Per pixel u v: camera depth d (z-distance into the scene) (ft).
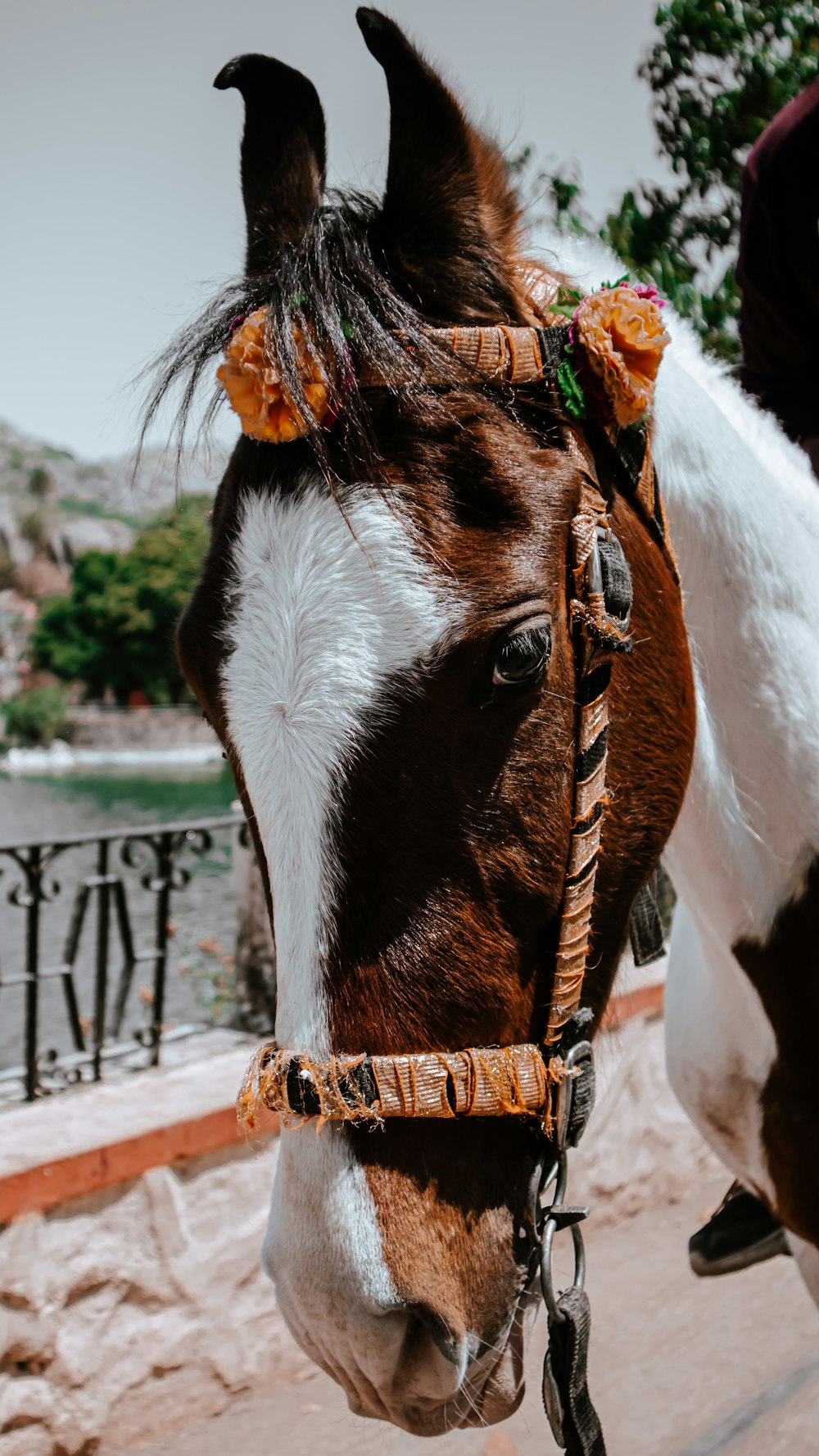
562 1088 3.82
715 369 5.56
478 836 3.59
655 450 4.73
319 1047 3.51
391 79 3.88
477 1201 3.69
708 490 4.86
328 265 3.69
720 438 4.98
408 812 3.50
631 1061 12.29
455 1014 3.59
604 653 3.88
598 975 4.21
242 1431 9.00
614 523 4.13
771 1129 5.58
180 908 19.06
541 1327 9.20
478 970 3.61
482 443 3.66
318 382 3.57
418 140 3.89
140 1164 8.92
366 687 3.46
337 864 3.50
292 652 3.50
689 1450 8.59
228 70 4.44
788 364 6.60
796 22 12.41
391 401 3.63
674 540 4.83
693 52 12.64
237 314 3.99
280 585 3.55
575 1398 3.91
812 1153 5.40
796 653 5.01
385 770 3.47
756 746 5.08
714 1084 5.96
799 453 5.70
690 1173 12.96
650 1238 12.01
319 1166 3.55
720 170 12.91
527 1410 9.33
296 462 3.66
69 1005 10.06
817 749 4.99
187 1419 9.09
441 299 3.86
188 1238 9.23
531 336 3.93
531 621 3.57
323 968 3.52
